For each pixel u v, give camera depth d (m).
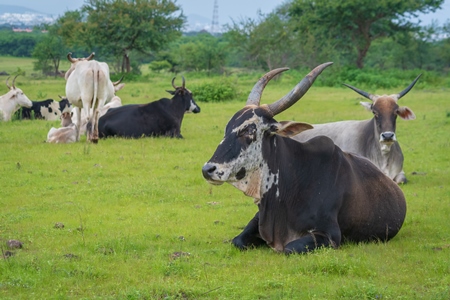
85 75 16.80
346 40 58.91
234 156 7.09
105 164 13.94
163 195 11.33
